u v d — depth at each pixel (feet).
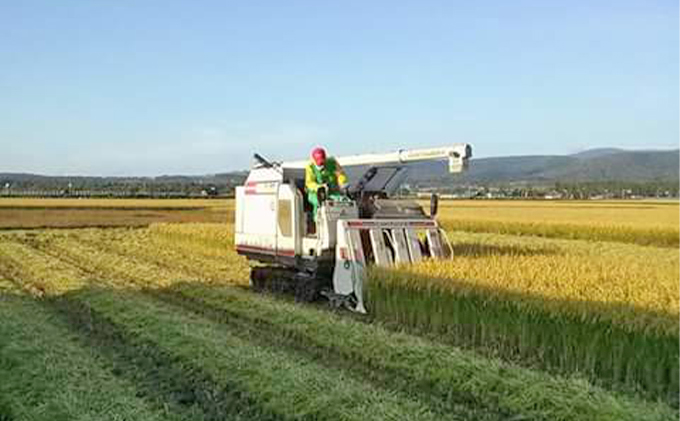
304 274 49.01
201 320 40.27
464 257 46.96
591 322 30.89
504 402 26.66
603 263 43.91
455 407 26.76
